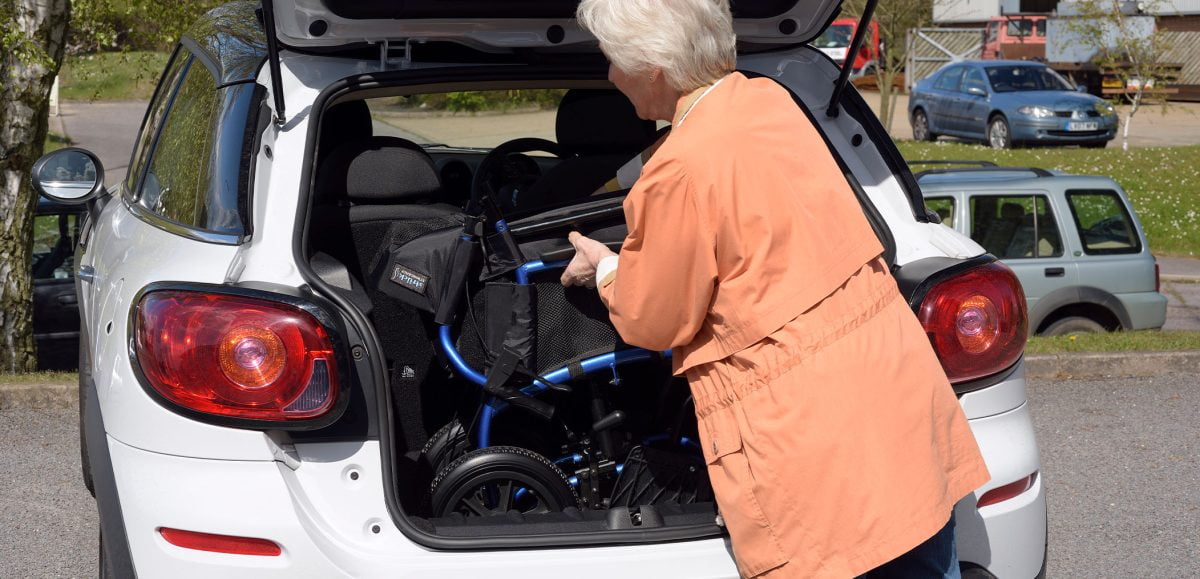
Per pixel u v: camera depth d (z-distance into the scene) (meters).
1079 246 9.68
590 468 3.00
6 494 4.98
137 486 2.46
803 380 2.28
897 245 2.88
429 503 2.86
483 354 3.01
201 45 3.94
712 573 2.49
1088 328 9.80
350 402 2.47
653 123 3.75
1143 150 21.75
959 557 2.71
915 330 2.46
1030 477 2.84
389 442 2.50
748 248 2.30
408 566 2.40
